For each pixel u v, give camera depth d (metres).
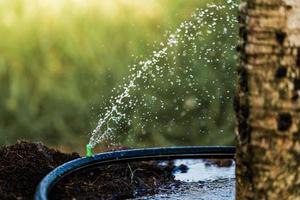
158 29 6.42
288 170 2.03
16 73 6.44
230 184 2.91
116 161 2.87
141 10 6.58
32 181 2.65
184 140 5.76
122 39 6.45
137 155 2.93
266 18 1.98
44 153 2.93
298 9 1.97
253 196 2.07
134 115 5.80
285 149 2.01
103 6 6.72
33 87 6.27
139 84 5.96
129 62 6.21
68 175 2.67
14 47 6.63
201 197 2.75
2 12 6.98
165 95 5.89
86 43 6.49
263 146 2.03
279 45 1.98
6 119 6.06
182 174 3.02
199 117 5.82
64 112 6.02
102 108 5.98
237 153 2.11
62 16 6.77
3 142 5.85
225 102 5.83
